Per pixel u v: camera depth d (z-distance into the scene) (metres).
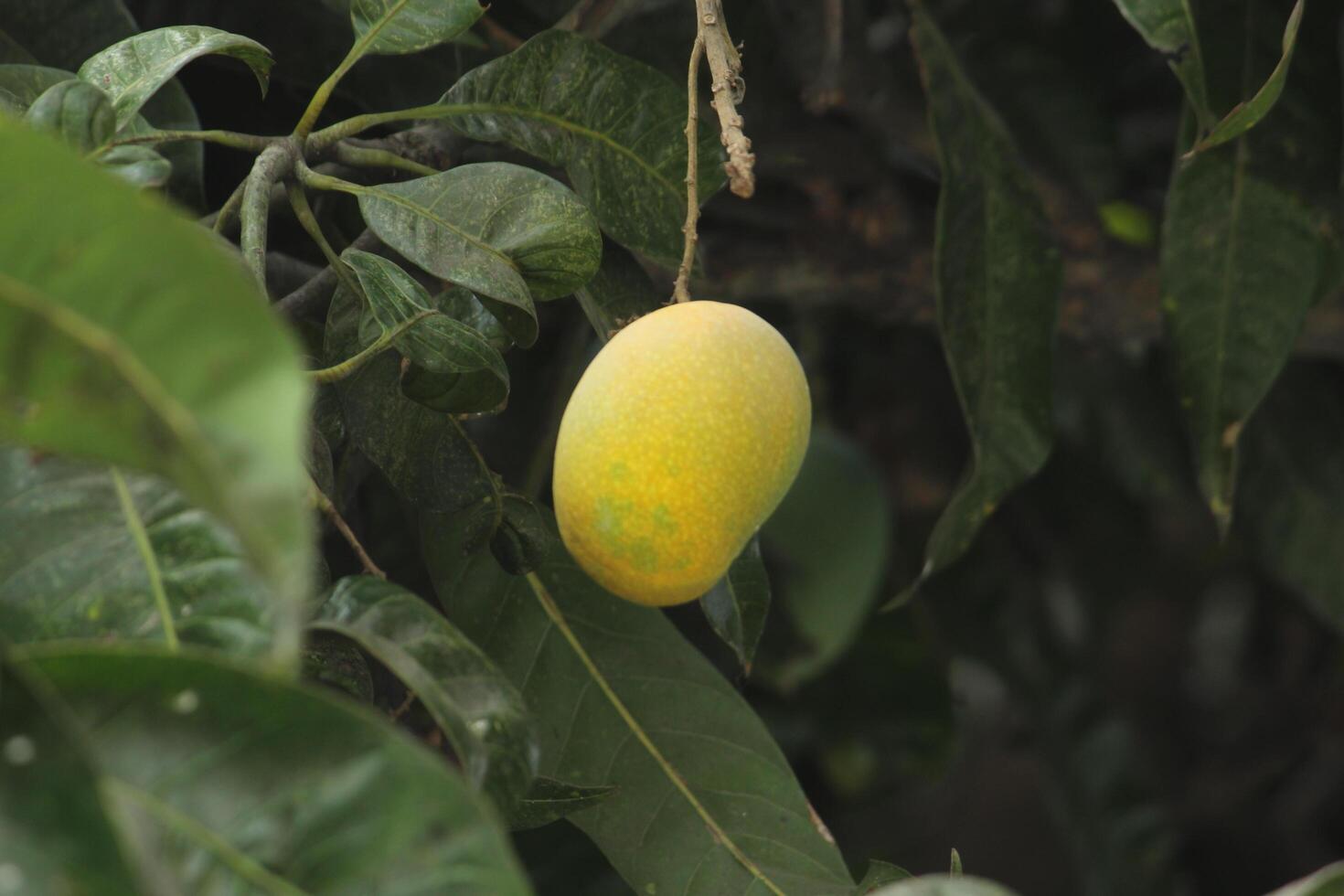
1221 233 1.29
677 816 1.17
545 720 1.18
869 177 1.45
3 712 0.92
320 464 1.09
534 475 1.35
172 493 1.02
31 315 0.83
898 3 1.45
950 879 1.00
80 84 1.07
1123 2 1.20
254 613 1.00
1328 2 1.29
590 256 1.13
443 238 1.12
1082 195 1.50
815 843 1.17
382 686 1.18
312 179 1.11
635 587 1.11
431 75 1.30
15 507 1.02
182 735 0.95
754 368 1.11
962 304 1.30
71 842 0.92
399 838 0.95
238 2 1.29
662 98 1.18
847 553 1.44
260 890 0.95
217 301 0.82
